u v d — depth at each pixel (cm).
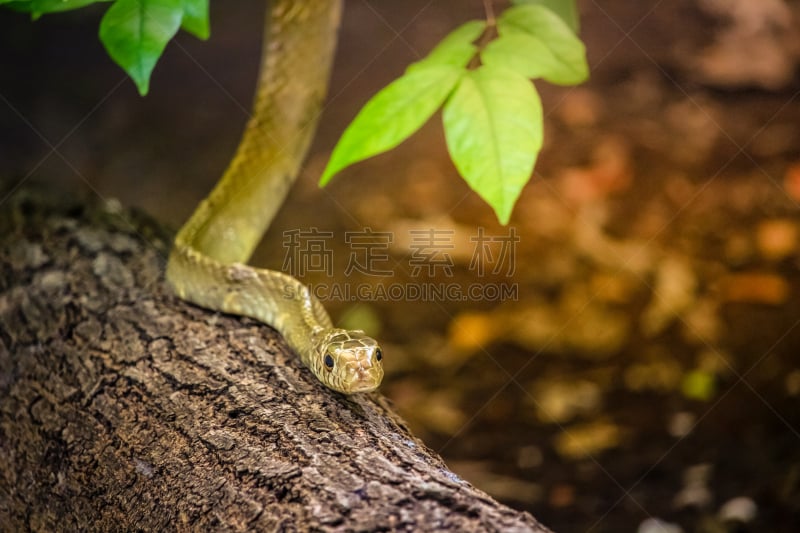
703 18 1123
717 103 963
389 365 668
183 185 923
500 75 260
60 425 349
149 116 1056
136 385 346
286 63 482
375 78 1062
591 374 648
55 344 383
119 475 316
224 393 331
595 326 686
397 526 247
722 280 720
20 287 423
